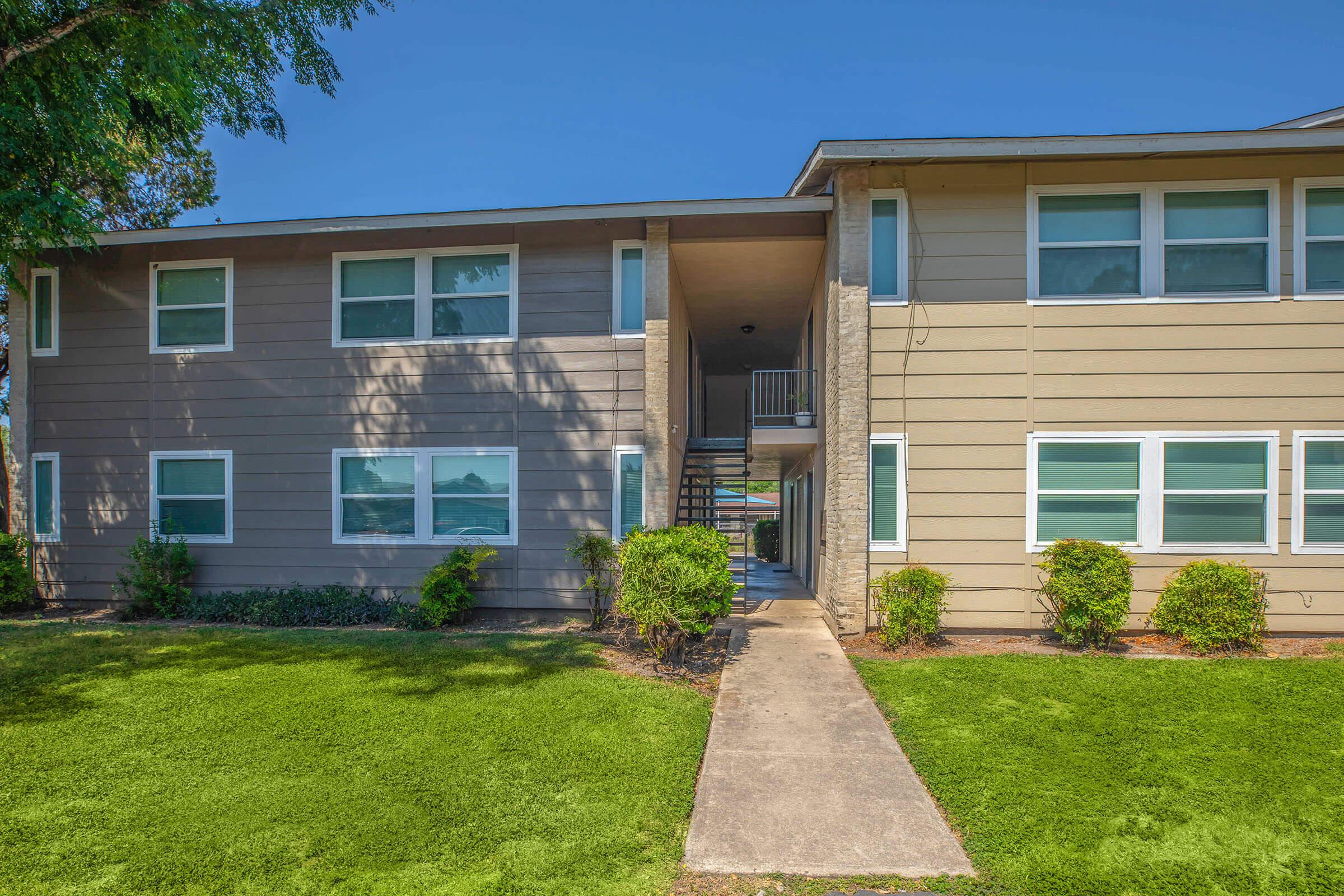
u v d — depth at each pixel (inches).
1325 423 333.1
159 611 399.9
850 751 213.8
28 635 345.7
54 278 430.3
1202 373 338.0
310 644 327.0
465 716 232.7
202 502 416.5
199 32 381.7
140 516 419.2
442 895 139.6
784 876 148.9
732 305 543.2
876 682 273.0
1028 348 345.1
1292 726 223.1
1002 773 193.6
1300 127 339.6
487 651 314.3
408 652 312.3
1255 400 335.9
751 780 194.4
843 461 347.9
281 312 411.2
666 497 382.0
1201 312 338.3
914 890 144.6
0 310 549.6
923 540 346.3
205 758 201.6
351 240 401.7
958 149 329.4
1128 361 340.8
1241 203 339.6
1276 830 164.7
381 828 163.8
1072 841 160.7
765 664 303.1
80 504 425.1
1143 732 219.8
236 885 143.4
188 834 161.8
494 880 144.9
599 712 236.5
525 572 391.9
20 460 427.5
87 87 339.3
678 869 151.4
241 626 379.9
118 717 231.8
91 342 425.7
